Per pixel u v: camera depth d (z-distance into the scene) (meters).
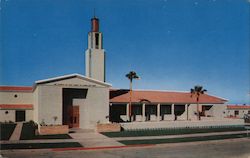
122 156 20.45
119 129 35.59
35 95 41.56
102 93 40.03
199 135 32.81
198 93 51.75
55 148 23.02
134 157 20.16
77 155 20.73
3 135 29.06
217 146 25.70
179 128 40.47
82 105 40.25
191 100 52.84
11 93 45.31
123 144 25.61
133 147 24.58
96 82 39.78
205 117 52.44
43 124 34.69
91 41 48.94
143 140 28.14
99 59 48.69
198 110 52.00
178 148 24.31
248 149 24.06
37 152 21.67
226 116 55.22
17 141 26.03
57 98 37.50
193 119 52.34
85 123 39.94
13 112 43.12
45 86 37.06
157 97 51.06
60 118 37.41
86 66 49.66
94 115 39.41
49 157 19.84
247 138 30.89
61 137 29.33
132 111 50.12
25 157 19.77
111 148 23.92
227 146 25.70
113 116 48.44
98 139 28.45
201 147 24.98
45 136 29.69
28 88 46.41
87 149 23.22
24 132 32.25
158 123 40.03
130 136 31.02
